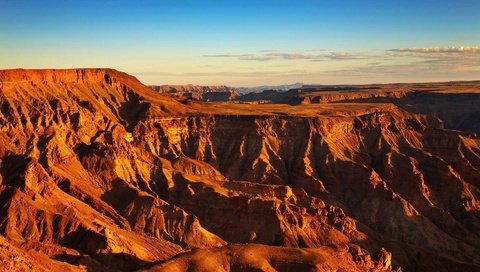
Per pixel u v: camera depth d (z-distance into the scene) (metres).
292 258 174.25
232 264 170.75
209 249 176.25
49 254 185.88
